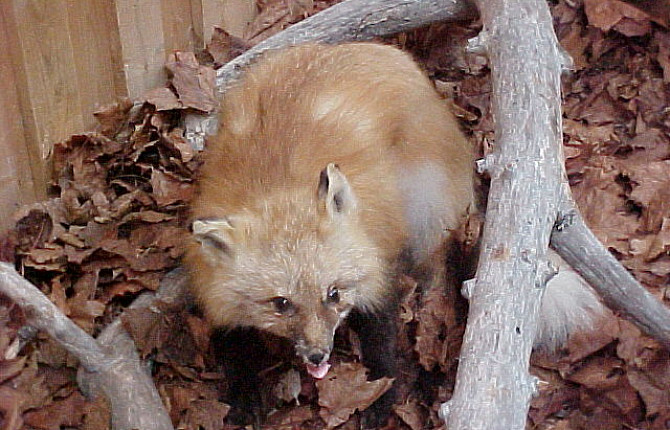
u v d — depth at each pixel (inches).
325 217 83.7
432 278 91.5
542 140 82.5
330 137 87.0
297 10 102.2
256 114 89.0
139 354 86.1
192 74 95.2
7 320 82.7
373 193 86.8
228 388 88.4
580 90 99.0
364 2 96.7
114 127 94.1
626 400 85.7
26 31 88.4
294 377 88.7
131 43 93.7
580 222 83.2
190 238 86.0
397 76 91.1
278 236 83.3
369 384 87.8
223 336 86.4
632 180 93.4
